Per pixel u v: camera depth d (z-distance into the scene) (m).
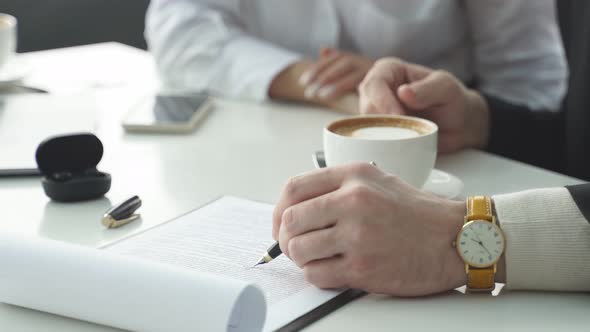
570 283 0.70
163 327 0.60
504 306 0.68
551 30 1.72
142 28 3.23
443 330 0.62
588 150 1.49
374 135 0.97
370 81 1.20
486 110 1.34
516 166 1.12
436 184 0.99
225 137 1.26
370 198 0.68
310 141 1.23
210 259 0.74
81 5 3.11
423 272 0.69
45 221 0.88
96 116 1.34
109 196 0.97
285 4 1.76
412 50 1.73
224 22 1.69
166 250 0.76
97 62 1.85
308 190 0.72
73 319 0.65
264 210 0.89
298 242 0.69
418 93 1.15
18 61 1.79
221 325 0.58
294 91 1.50
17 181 1.04
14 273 0.65
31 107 1.40
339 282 0.69
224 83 1.58
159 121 1.29
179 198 0.96
